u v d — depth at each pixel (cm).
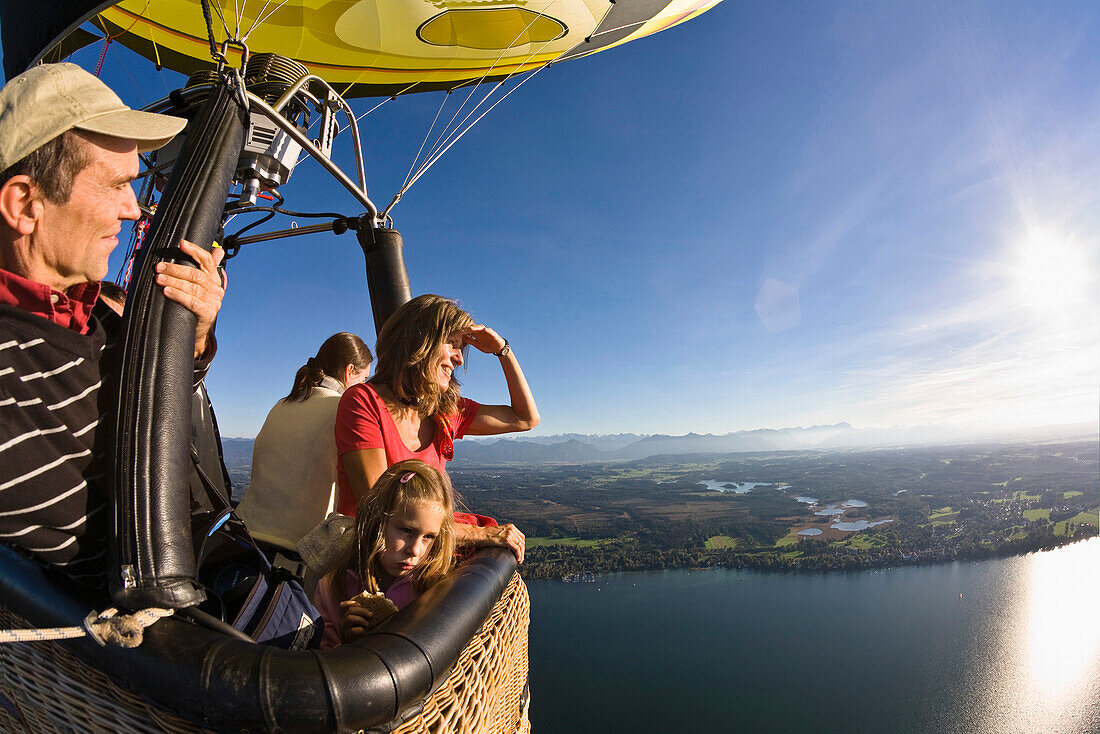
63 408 60
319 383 143
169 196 70
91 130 63
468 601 81
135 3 273
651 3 398
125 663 55
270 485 132
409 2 322
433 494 104
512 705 103
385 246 203
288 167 166
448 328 136
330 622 104
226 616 79
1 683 73
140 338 61
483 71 391
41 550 60
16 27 144
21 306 61
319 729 54
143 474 58
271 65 159
